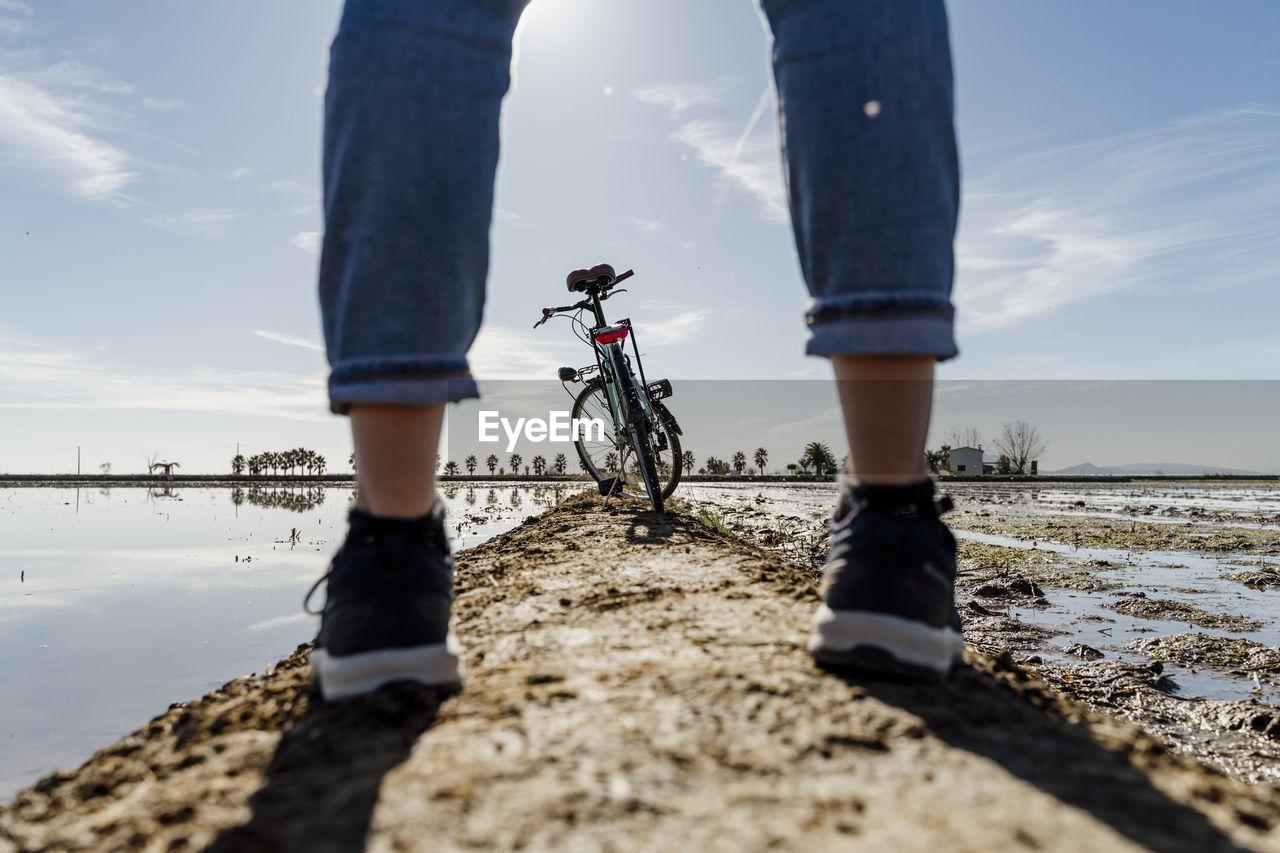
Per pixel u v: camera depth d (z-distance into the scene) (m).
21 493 31.62
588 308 5.80
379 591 1.05
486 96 1.03
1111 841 0.65
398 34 0.97
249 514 16.02
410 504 1.05
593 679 1.13
